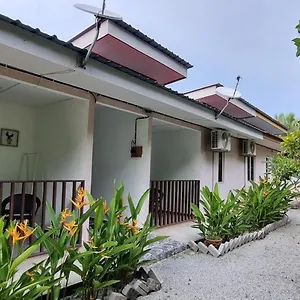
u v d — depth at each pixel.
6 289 1.93
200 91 10.89
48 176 5.28
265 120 13.58
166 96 4.96
